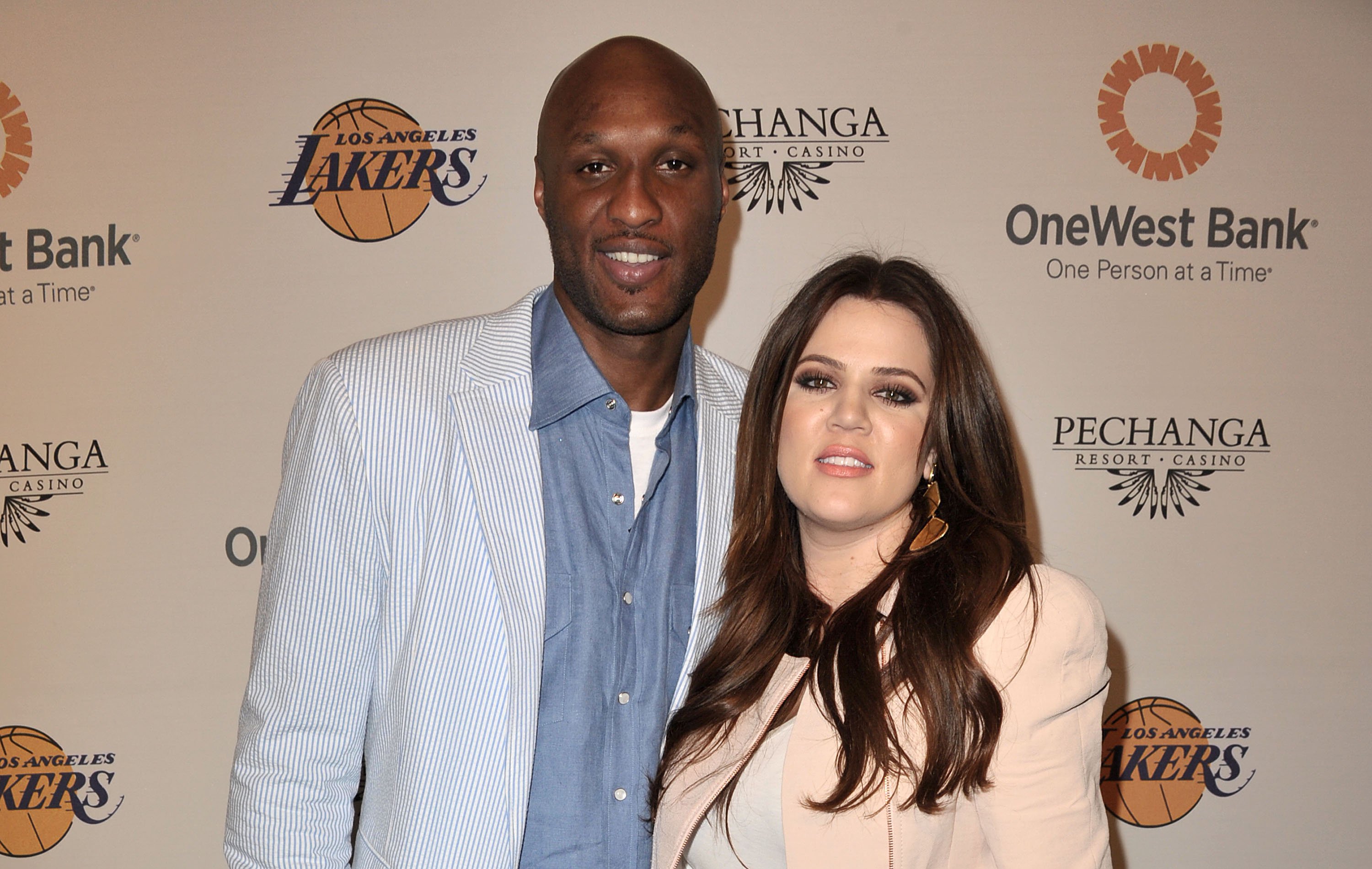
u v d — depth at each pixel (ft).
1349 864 7.57
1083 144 7.28
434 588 4.13
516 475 4.24
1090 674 3.94
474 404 4.30
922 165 7.27
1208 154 7.30
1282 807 7.55
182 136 7.13
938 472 4.55
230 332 7.20
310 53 7.13
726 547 4.75
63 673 7.26
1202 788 7.55
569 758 4.25
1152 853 7.58
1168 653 7.50
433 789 4.08
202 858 7.33
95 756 7.30
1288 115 7.30
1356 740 7.52
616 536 4.45
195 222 7.16
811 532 4.57
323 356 7.22
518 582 4.10
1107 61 7.24
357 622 4.18
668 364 4.53
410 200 7.22
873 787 3.86
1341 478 7.44
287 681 4.15
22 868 7.33
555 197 4.37
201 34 7.10
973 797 3.85
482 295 7.24
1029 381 7.38
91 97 7.11
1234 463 7.43
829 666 4.13
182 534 7.23
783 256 7.31
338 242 7.20
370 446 4.13
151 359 7.19
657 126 4.21
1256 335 7.37
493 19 7.12
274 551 4.28
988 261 7.31
